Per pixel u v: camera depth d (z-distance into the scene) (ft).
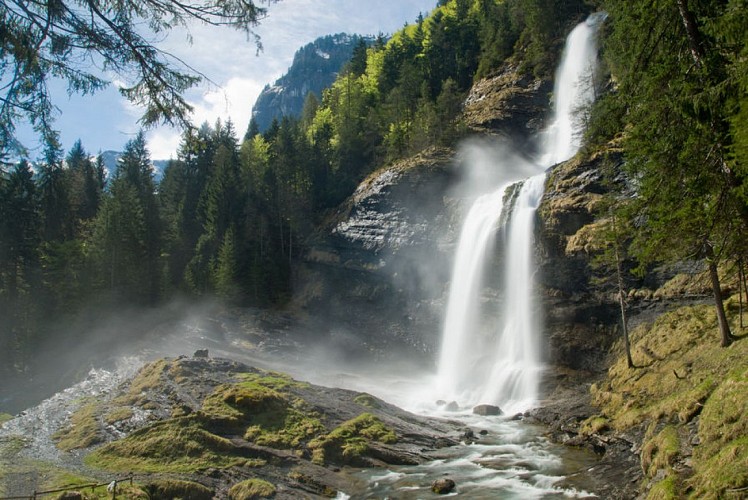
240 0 32.99
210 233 253.03
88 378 159.94
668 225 61.05
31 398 158.92
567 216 142.72
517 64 267.80
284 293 238.48
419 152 233.35
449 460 84.79
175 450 81.46
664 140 58.08
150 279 231.71
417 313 192.54
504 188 186.60
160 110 35.47
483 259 169.17
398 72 318.86
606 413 95.55
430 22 351.46
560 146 220.43
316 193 268.00
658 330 107.96
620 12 66.74
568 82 233.35
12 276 207.31
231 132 324.19
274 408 95.20
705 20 48.03
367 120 287.28
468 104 267.59
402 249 202.90
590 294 134.10
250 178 274.77
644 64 63.93
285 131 287.48
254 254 244.83
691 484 49.24
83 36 31.53
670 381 87.30
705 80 52.80
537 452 86.89
